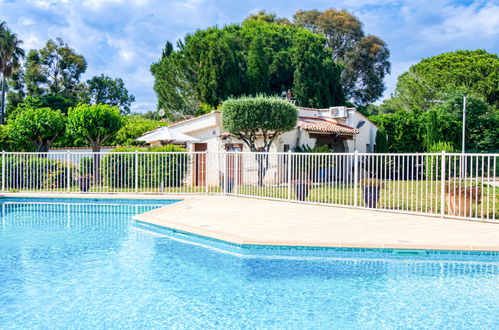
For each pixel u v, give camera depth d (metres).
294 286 5.81
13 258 7.37
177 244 8.40
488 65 41.66
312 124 22.55
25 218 12.04
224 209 11.78
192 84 39.38
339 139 24.38
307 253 7.45
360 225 9.15
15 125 23.73
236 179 15.34
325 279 6.12
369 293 5.52
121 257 7.40
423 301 5.20
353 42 57.34
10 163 17.23
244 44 43.00
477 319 4.62
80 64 52.69
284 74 43.06
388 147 28.70
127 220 11.56
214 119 21.58
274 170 20.14
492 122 31.86
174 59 39.84
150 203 15.01
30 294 5.50
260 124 18.92
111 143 31.27
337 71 45.22
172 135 19.50
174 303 5.19
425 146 28.36
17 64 46.41
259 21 49.97
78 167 18.00
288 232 8.36
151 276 6.28
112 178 18.19
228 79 37.16
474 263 6.88
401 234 8.12
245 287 5.77
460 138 31.31
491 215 10.59
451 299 5.26
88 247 8.17
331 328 4.41
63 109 39.56
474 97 32.34
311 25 58.44
